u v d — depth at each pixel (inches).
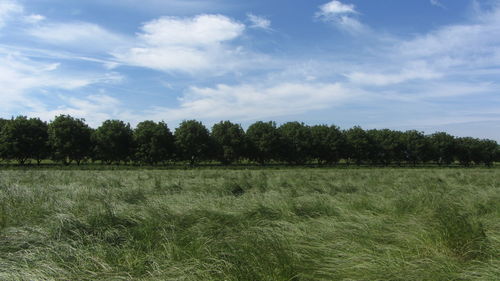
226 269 162.7
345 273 163.5
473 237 186.2
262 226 249.3
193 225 243.6
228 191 446.6
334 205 313.7
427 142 3016.7
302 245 197.9
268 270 159.5
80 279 157.4
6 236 214.4
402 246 193.6
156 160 2343.8
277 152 2674.7
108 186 517.7
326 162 2913.4
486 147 3137.3
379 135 3053.6
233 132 2618.1
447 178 655.1
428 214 239.6
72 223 230.7
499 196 356.8
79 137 2217.0
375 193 419.5
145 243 203.3
